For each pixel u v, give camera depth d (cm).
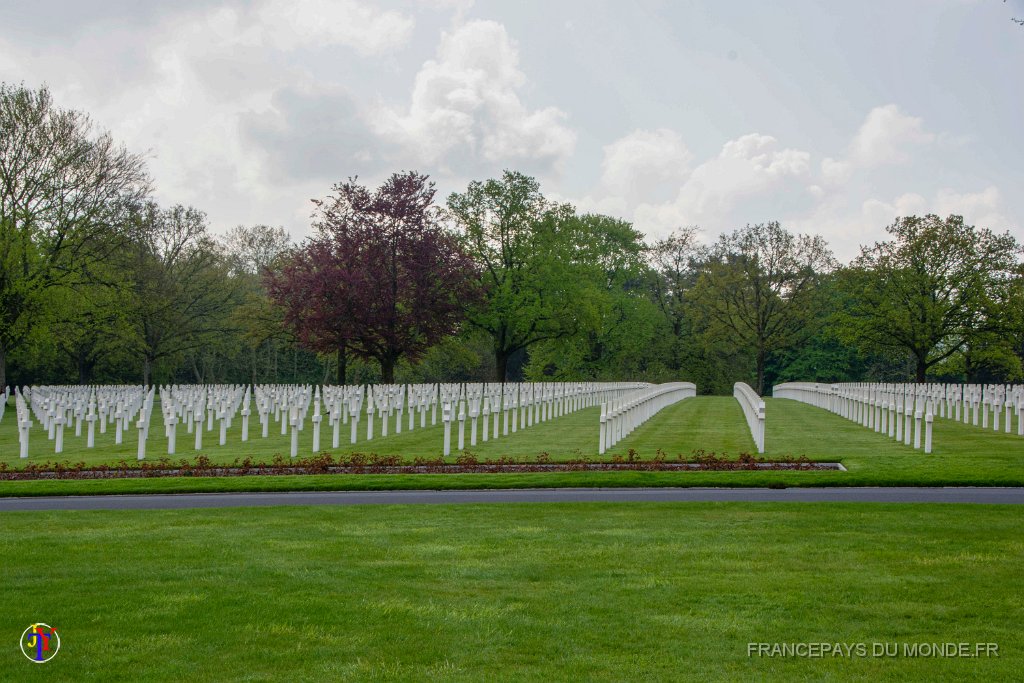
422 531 1256
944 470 1858
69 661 721
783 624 804
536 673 689
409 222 4734
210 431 2978
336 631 793
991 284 6469
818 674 686
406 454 2291
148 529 1296
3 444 2688
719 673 688
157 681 677
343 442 2616
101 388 4500
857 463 1995
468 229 6159
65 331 5428
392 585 948
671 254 9300
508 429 2998
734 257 8444
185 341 6794
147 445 2591
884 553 1084
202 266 6856
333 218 4706
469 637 774
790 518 1339
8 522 1370
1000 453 2195
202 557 1093
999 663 706
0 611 858
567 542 1167
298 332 4759
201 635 783
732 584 941
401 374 7531
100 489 1736
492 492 1686
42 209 4525
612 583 950
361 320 4575
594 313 6297
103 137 4647
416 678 681
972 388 3344
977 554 1077
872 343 6925
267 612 851
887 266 6744
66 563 1064
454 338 6350
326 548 1141
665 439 2681
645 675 685
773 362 9756
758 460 2078
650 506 1474
